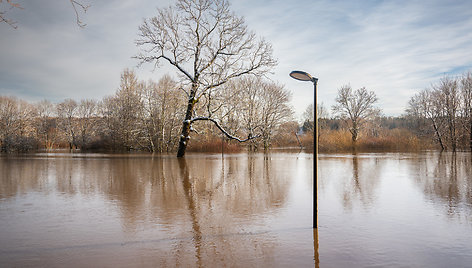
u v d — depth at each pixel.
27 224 7.32
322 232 6.69
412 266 4.94
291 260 5.13
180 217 7.98
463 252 5.55
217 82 27.97
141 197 10.69
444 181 14.53
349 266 4.91
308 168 20.81
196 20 27.12
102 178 15.62
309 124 77.38
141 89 46.25
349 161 27.00
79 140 68.25
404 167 21.44
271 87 50.81
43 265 4.90
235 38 27.53
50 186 13.05
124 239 6.21
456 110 53.78
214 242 6.03
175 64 27.52
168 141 42.72
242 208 9.02
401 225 7.24
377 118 71.75
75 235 6.48
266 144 51.50
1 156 35.56
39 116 74.50
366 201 10.01
